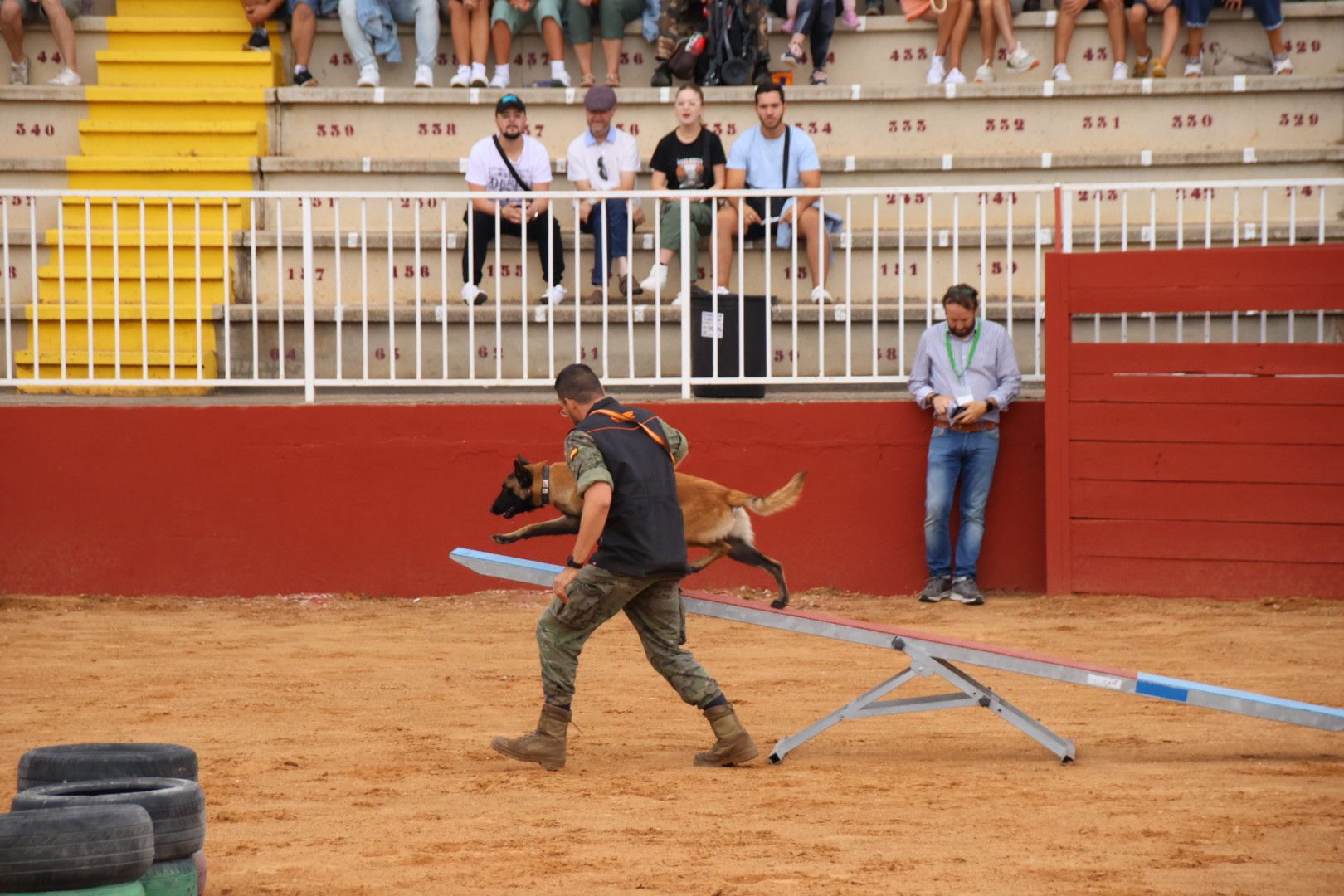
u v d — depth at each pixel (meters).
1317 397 23.31
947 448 24.03
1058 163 31.19
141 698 17.38
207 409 24.94
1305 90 31.73
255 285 25.19
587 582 13.66
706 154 29.27
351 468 25.03
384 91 32.53
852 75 33.97
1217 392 23.58
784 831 11.30
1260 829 11.28
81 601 24.47
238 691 17.81
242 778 13.38
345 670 19.20
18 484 24.89
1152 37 33.50
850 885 9.80
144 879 8.69
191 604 24.42
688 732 15.77
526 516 25.06
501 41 33.16
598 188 29.42
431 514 25.05
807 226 28.03
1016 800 12.35
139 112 32.78
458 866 10.38
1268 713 13.16
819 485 24.88
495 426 24.94
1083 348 23.86
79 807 8.22
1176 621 22.11
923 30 33.78
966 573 24.14
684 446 14.40
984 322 24.23
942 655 14.02
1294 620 22.05
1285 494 23.48
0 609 23.80
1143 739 15.17
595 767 13.98
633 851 10.74
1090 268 23.78
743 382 24.89
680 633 14.16
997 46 33.75
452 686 18.23
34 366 26.61
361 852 10.80
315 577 25.05
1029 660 13.76
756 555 18.31
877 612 23.19
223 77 33.47
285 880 10.06
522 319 26.66
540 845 10.96
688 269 25.03
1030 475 24.72
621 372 28.56
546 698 13.88
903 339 25.03
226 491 24.98
